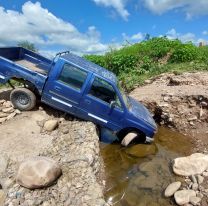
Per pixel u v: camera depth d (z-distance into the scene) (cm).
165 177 406
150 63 1048
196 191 362
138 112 500
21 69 467
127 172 420
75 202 298
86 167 352
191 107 605
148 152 476
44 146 398
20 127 437
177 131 572
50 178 315
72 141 413
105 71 508
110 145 487
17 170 325
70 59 475
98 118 475
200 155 426
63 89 464
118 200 358
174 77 788
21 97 474
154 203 353
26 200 294
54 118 477
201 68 898
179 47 1100
